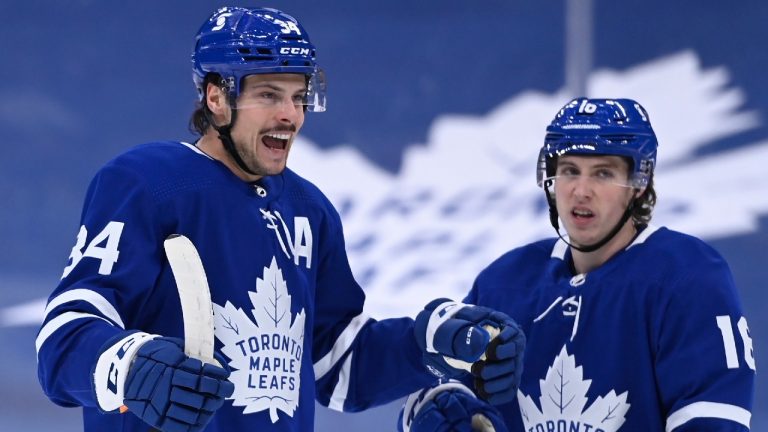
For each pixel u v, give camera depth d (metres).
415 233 23.62
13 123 24.33
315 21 24.72
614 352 9.70
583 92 22.91
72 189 24.23
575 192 9.62
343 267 9.62
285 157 8.66
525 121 23.98
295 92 8.48
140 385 6.88
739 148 23.22
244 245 8.54
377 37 24.55
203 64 8.48
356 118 24.39
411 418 10.05
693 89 23.62
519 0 24.27
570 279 10.08
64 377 7.49
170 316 8.30
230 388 6.94
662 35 23.89
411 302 23.22
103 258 7.96
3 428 19.94
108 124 24.48
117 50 24.59
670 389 9.49
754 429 20.34
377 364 9.49
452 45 24.36
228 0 24.70
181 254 7.11
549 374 9.86
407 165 24.14
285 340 8.64
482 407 9.67
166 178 8.37
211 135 8.80
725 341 9.38
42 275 23.77
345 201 24.12
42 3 24.55
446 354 8.65
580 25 22.91
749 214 22.83
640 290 9.66
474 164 23.94
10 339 23.00
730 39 23.62
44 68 24.52
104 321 7.61
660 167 23.42
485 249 23.38
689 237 9.96
